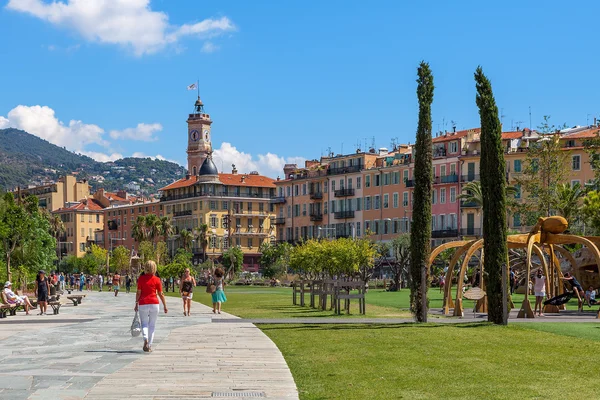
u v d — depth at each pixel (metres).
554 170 70.56
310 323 27.41
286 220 135.50
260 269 133.88
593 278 44.47
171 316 32.66
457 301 32.94
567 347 19.38
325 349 19.20
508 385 13.98
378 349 19.09
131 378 14.84
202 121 191.25
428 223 27.36
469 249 33.38
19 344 20.94
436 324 26.39
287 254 109.44
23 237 62.44
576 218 68.81
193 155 192.12
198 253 148.75
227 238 151.50
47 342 21.44
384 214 114.81
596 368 15.92
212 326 26.52
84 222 190.25
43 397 12.86
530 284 52.31
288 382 14.46
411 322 27.31
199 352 18.83
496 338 21.48
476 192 85.19
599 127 95.12
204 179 152.12
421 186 27.28
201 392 13.42
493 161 27.06
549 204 69.56
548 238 35.09
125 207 181.88
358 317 31.34
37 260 70.19
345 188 122.44
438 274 76.19
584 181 93.25
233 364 16.73
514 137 102.25
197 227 152.00
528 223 71.81
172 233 149.25
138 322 18.98
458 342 20.53
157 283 18.92
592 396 12.92
